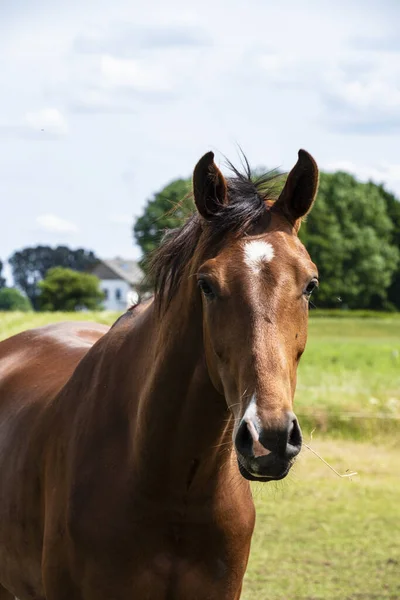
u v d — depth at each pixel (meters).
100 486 3.87
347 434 12.86
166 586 3.82
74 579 3.94
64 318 37.00
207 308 3.39
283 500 9.95
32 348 5.59
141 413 3.79
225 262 3.34
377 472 11.17
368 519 9.15
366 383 17.48
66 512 3.93
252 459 3.02
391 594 6.83
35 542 4.33
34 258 124.31
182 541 3.79
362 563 7.66
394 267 81.62
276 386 3.10
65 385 4.44
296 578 7.22
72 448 4.05
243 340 3.21
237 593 3.98
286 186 3.56
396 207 88.69
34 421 4.53
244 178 3.71
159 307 3.85
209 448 3.70
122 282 110.75
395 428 12.86
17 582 4.58
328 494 10.20
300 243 3.50
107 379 4.13
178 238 3.79
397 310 82.19
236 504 3.88
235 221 3.46
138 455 3.78
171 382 3.70
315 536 8.50
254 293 3.24
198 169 3.52
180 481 3.72
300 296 3.32
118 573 3.80
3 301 100.06
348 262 78.88
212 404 3.65
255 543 8.26
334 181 82.00
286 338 3.22
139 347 4.05
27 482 4.37
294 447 3.04
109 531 3.78
